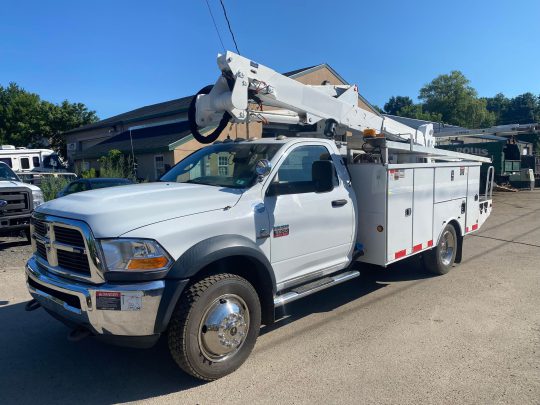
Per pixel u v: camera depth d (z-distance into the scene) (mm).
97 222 3314
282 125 6348
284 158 4410
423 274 6758
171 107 27766
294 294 4328
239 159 4465
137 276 3223
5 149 23016
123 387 3574
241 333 3752
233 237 3684
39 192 9102
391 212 5223
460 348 4125
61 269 3604
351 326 4727
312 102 5645
